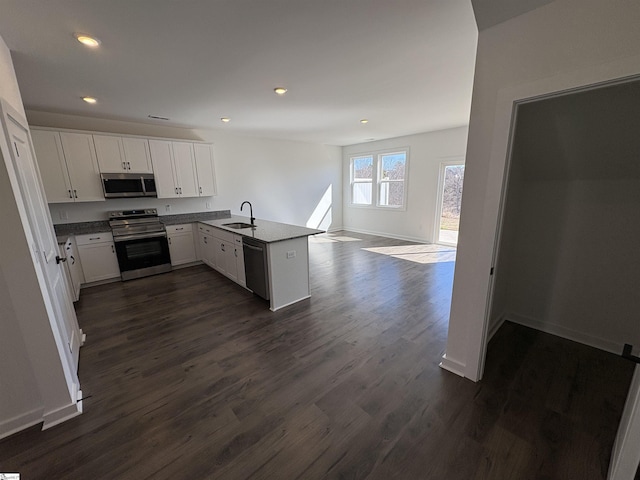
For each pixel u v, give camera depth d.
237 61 2.30
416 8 1.64
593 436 1.56
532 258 2.67
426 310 3.16
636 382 1.12
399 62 2.38
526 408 1.76
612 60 1.20
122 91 2.95
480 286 1.85
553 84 1.37
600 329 2.38
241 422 1.69
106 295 3.67
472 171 1.77
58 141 3.67
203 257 4.99
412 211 6.68
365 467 1.41
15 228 1.48
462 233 1.89
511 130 1.58
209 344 2.53
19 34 1.79
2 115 1.50
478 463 1.42
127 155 4.19
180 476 1.38
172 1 1.52
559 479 1.34
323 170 7.56
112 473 1.40
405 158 6.57
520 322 2.84
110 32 1.82
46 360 1.63
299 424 1.67
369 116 4.34
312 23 1.78
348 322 2.91
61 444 1.56
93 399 1.89
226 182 5.70
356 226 8.05
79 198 3.88
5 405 1.60
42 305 1.60
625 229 2.18
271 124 4.83
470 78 2.74
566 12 1.29
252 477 1.37
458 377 2.06
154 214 4.73
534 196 2.57
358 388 1.96
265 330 2.77
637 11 1.12
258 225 4.27
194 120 4.40
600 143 1.96
